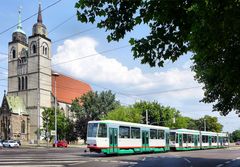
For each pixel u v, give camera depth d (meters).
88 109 102.50
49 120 104.62
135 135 43.88
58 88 128.75
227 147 80.94
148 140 46.69
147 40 11.01
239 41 12.82
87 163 28.56
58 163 27.92
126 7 10.38
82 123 100.31
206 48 11.38
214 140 71.75
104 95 104.25
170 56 11.16
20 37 127.75
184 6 10.06
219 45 11.33
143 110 102.19
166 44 11.02
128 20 10.59
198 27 10.05
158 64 11.27
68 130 103.69
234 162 32.12
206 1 9.47
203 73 24.77
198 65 24.86
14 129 115.88
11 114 115.88
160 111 102.69
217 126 149.88
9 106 117.12
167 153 48.09
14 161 29.30
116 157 37.62
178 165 28.11
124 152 41.47
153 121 102.06
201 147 64.38
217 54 13.43
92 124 39.38
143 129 45.81
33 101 120.25
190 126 145.50
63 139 104.00
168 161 32.22
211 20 9.77
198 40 10.73
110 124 39.72
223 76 13.84
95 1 10.41
